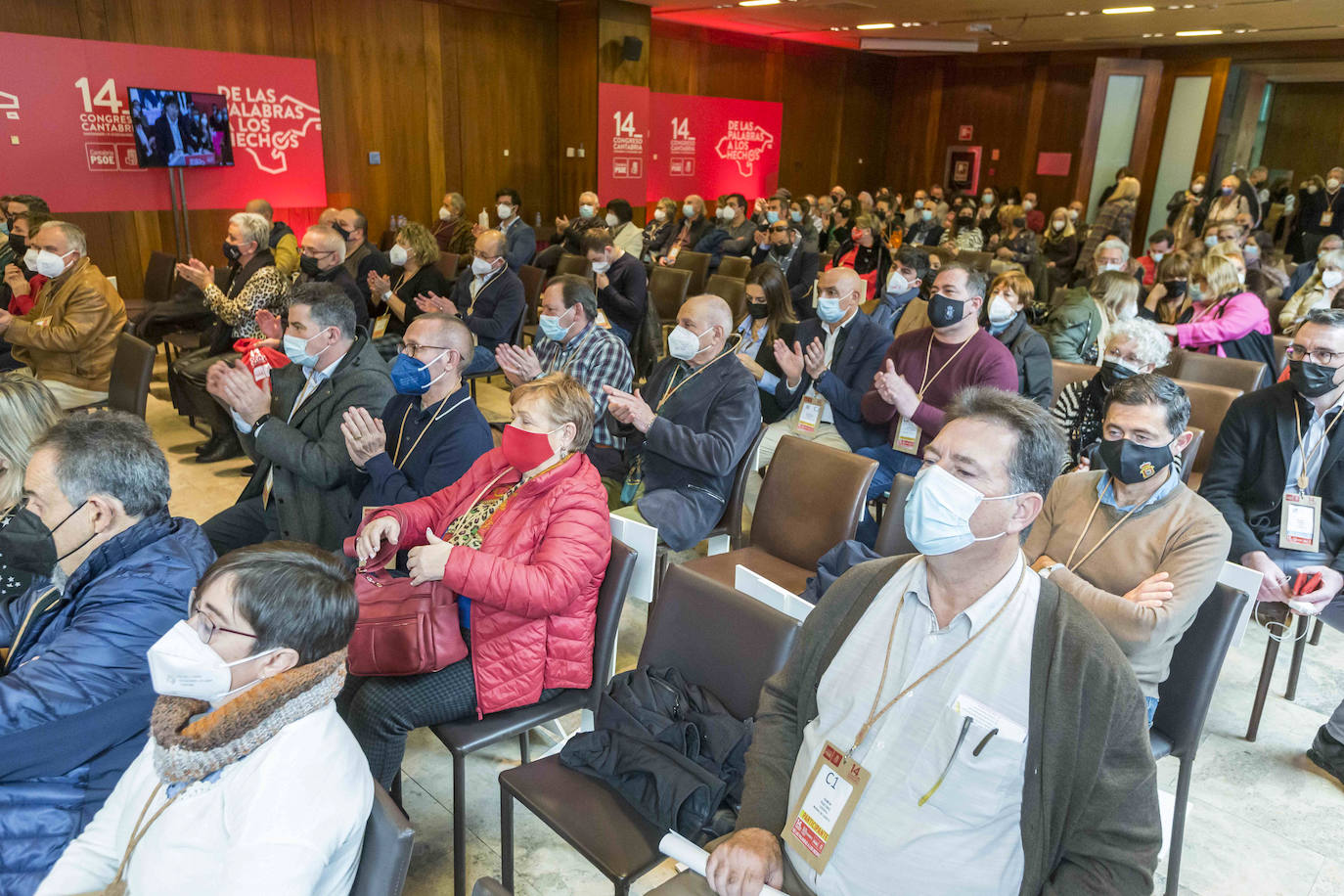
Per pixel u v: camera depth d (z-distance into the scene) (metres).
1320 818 2.20
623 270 5.63
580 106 10.31
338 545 2.69
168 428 4.93
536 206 10.72
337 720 1.25
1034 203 13.11
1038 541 2.10
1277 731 2.55
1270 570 2.39
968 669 1.13
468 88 9.70
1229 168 13.73
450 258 6.51
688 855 1.26
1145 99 12.53
